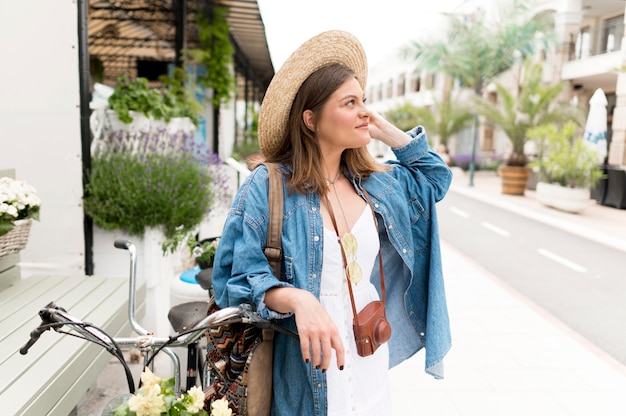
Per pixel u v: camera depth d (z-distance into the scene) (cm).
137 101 447
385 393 157
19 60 370
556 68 1839
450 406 333
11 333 223
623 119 1470
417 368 390
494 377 376
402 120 2964
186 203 416
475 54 2484
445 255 791
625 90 1461
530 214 1246
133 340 140
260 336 142
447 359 405
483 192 1769
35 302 270
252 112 1853
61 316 130
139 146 439
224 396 141
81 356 208
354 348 149
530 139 1720
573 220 1159
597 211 1305
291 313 130
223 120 1223
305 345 118
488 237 950
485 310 529
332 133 143
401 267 171
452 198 1560
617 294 600
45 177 383
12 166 379
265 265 134
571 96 1850
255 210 137
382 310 148
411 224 171
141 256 404
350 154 156
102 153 436
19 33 367
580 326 494
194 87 859
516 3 2262
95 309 262
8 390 170
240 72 1673
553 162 1341
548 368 392
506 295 584
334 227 144
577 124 1734
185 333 131
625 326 494
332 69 142
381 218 161
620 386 365
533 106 1762
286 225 141
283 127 150
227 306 136
